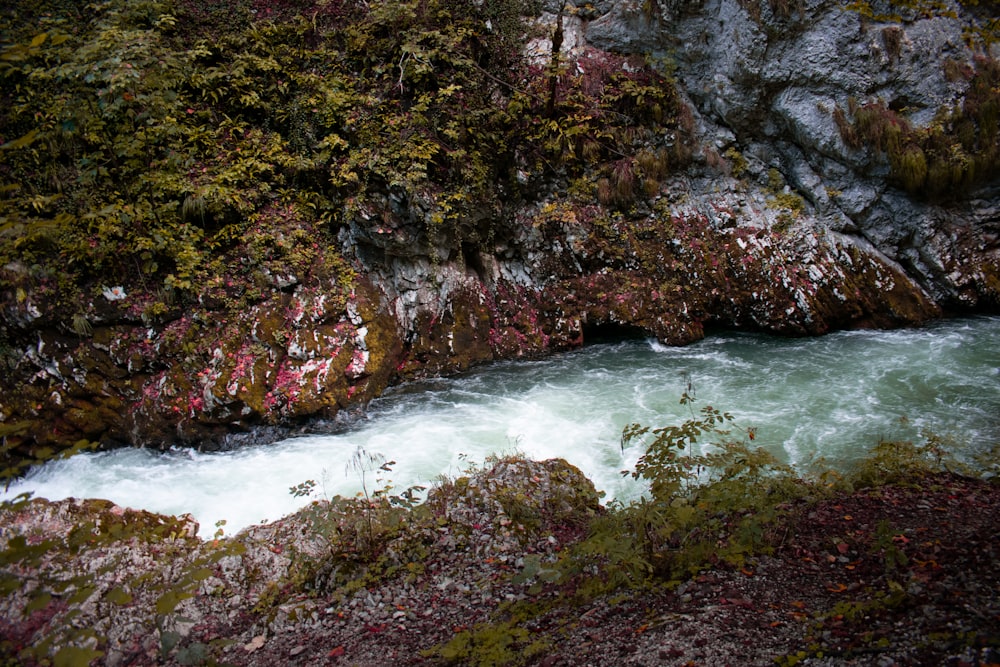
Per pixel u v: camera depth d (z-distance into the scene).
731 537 4.54
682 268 12.21
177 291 9.64
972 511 4.86
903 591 3.50
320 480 8.03
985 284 11.84
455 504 6.05
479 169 11.30
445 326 11.30
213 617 4.89
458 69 11.40
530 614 4.34
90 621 4.60
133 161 9.84
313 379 9.55
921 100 11.45
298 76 10.90
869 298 12.04
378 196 10.52
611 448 8.37
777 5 11.13
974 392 8.99
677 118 12.48
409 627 4.45
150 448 9.09
